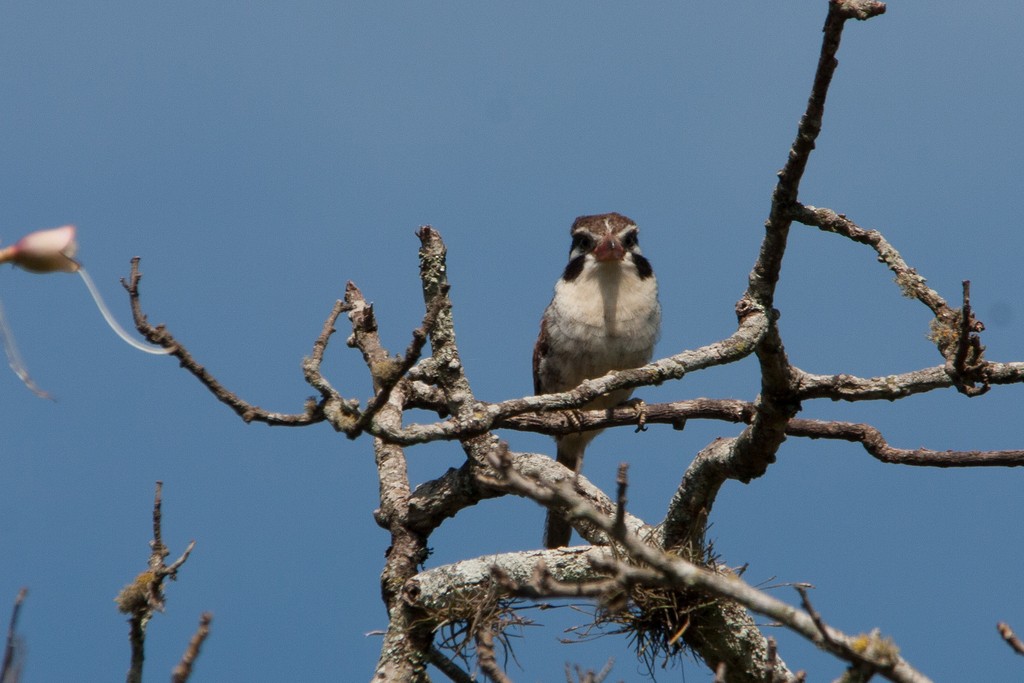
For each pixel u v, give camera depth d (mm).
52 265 4629
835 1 8719
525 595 5938
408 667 11266
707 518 10977
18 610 5668
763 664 10469
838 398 10039
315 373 8281
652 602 10289
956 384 9359
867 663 6129
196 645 6020
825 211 10125
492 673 9414
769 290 10031
